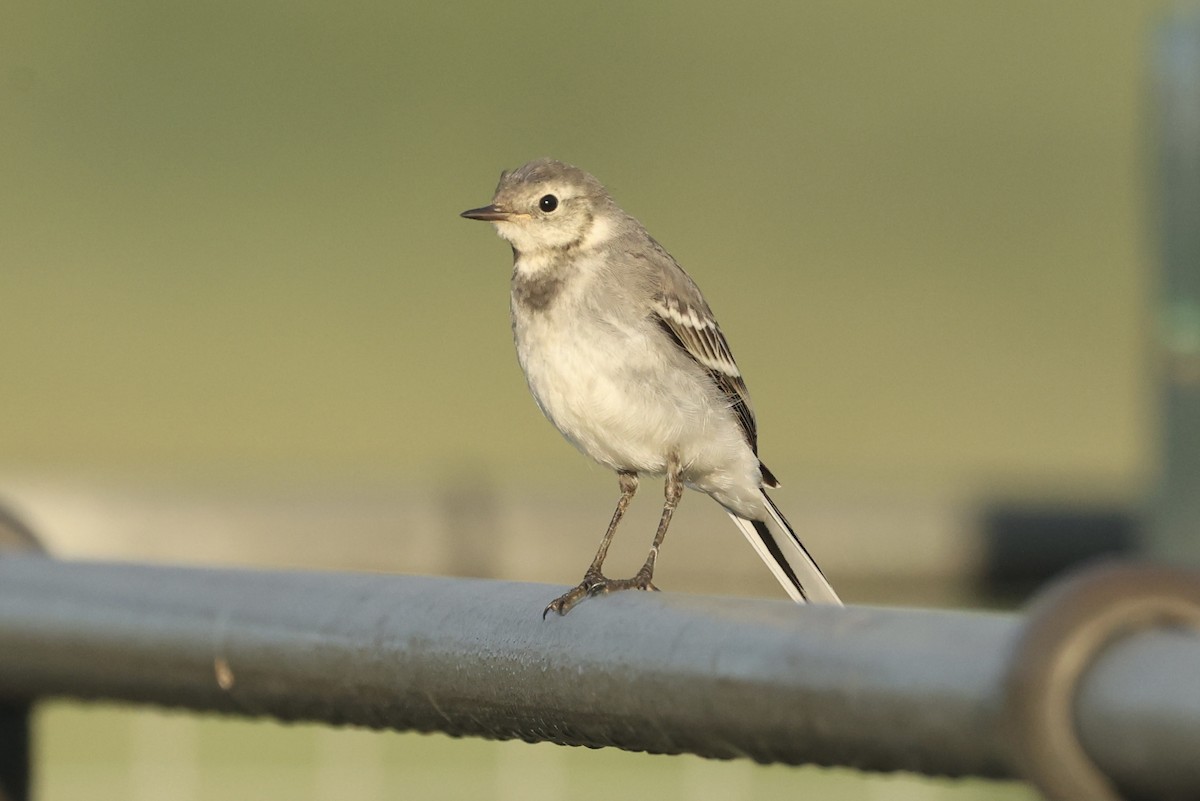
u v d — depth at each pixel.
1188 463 7.57
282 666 3.20
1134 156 31.34
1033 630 2.03
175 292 26.56
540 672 2.86
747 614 2.58
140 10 33.47
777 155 31.59
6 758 3.66
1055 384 24.69
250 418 22.36
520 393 23.66
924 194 30.72
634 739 2.77
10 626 3.51
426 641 3.04
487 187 30.47
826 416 23.33
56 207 28.97
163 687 3.38
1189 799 1.95
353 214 29.41
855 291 27.73
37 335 24.73
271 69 32.94
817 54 34.12
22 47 32.62
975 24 34.84
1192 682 1.94
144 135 31.22
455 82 32.97
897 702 2.26
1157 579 2.01
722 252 28.97
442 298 26.92
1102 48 33.81
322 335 25.50
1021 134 32.19
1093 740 1.99
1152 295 7.88
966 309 27.34
